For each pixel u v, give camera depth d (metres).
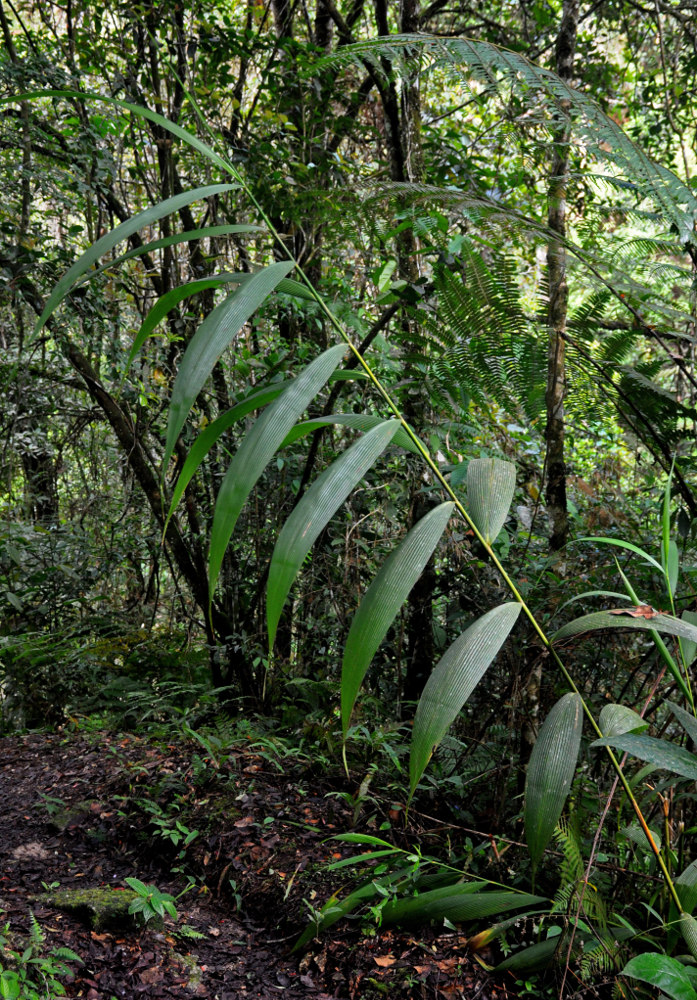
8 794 3.29
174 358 4.43
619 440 5.43
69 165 4.16
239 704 3.82
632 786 1.93
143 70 5.01
